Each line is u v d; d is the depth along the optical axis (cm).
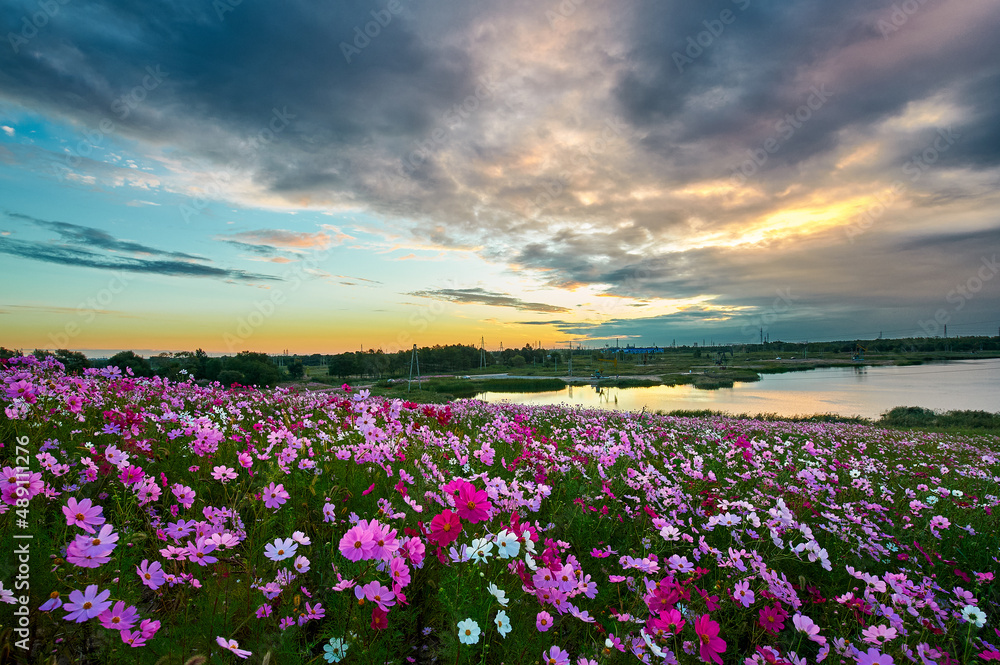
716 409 4722
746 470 644
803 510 441
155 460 357
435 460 432
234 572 228
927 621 273
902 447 1166
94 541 180
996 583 371
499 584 244
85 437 380
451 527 223
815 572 351
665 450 805
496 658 214
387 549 202
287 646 190
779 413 4238
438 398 3469
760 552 359
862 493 550
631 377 11038
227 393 887
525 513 344
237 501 300
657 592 231
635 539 370
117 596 192
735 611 284
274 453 397
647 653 209
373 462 374
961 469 788
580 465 495
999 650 262
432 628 245
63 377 559
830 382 8594
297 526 300
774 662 223
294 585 227
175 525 226
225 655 185
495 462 500
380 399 624
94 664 183
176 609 207
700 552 336
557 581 225
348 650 191
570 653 234
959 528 452
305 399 877
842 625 277
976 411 3244
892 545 395
